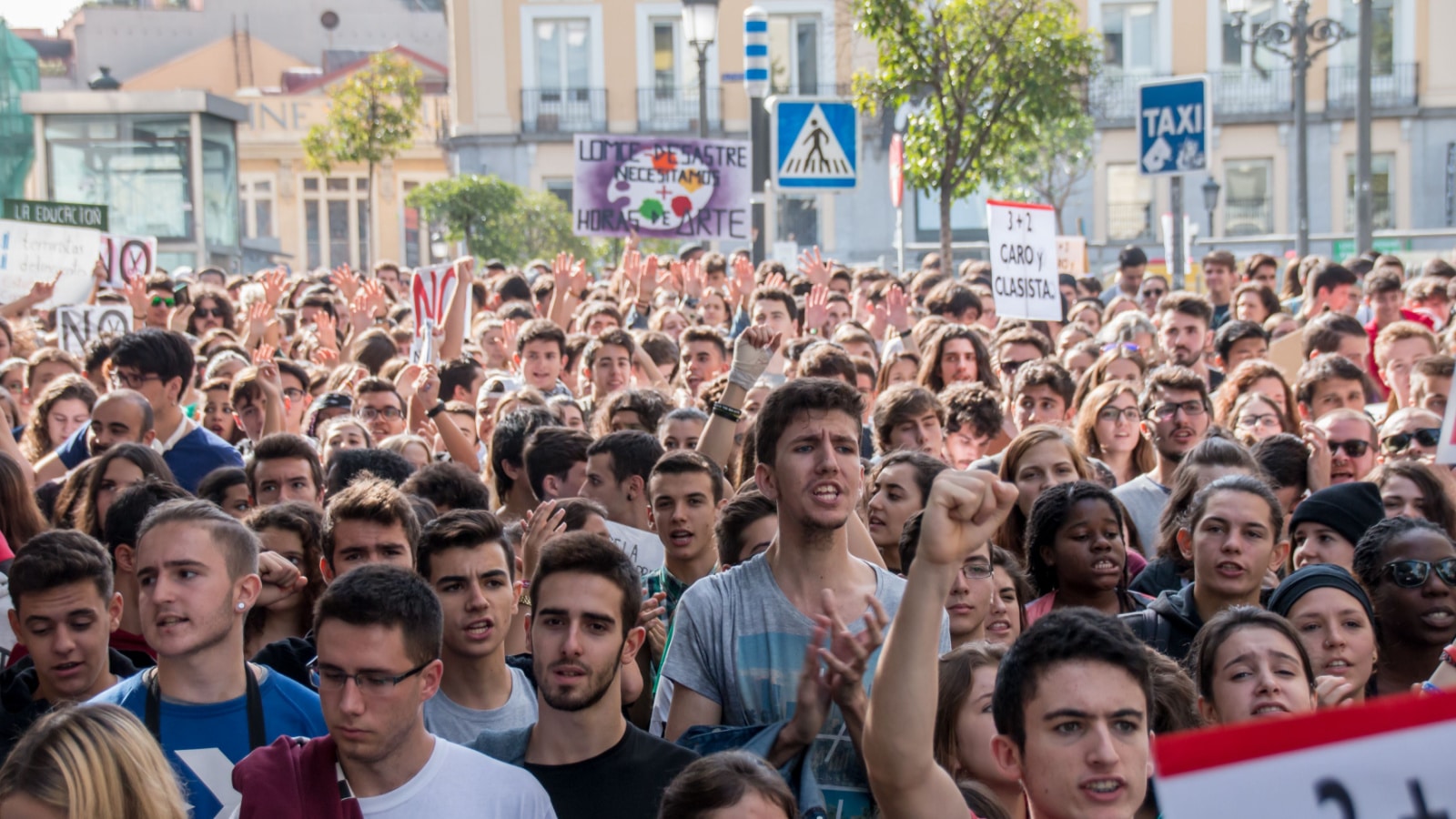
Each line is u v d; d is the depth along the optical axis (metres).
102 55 86.19
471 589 5.80
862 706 4.68
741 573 5.41
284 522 6.91
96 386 12.24
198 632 5.28
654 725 5.45
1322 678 5.48
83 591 5.71
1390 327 11.11
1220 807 2.65
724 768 4.21
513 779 4.81
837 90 50.47
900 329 14.22
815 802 4.75
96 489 7.78
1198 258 40.59
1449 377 9.48
